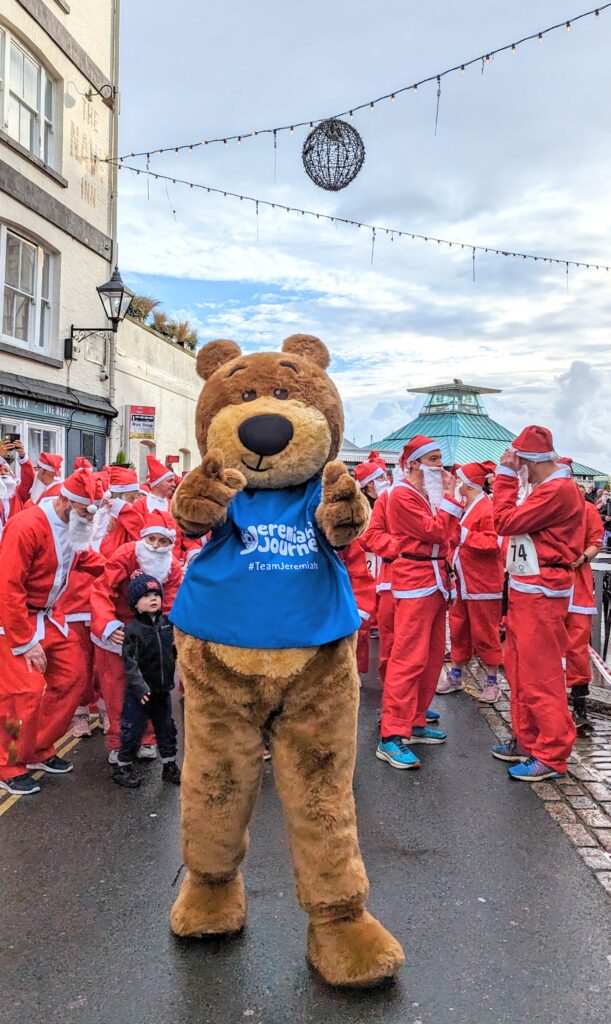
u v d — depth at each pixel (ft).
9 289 38.32
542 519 15.43
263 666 9.14
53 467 26.63
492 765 17.06
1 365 36.52
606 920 10.90
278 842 13.28
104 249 46.80
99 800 15.08
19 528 15.06
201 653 9.45
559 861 12.62
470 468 19.43
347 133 25.09
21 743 15.31
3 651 15.24
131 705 15.60
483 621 22.07
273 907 11.18
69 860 12.61
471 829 13.79
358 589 17.98
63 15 41.57
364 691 23.70
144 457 54.08
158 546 16.94
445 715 21.01
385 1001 9.18
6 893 11.56
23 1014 8.96
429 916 10.96
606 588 26.18
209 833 9.85
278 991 9.36
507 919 10.90
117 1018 8.91
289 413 9.68
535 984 9.51
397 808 14.70
